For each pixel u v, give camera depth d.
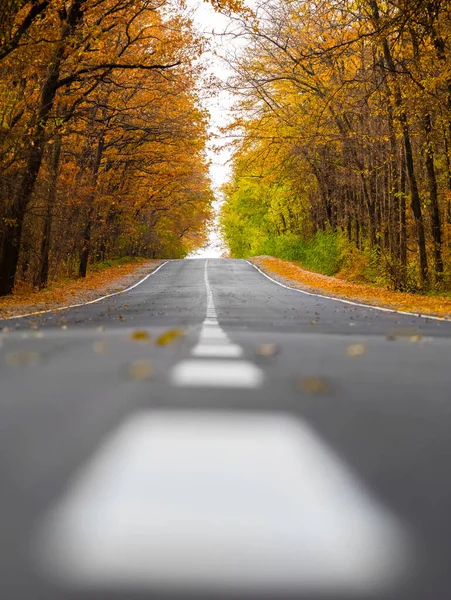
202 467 2.44
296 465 2.54
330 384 5.17
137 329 11.57
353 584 1.53
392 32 22.42
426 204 33.62
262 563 1.60
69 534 1.78
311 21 35.03
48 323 14.12
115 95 35.34
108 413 3.76
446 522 2.02
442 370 6.25
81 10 26.69
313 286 35.44
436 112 29.14
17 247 29.03
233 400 4.27
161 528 1.80
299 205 64.75
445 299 25.53
